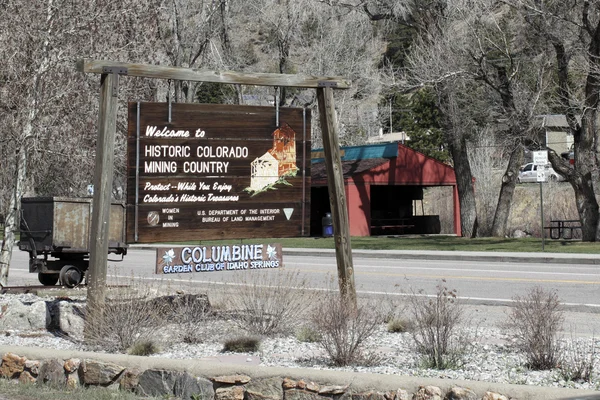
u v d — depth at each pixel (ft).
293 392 21.31
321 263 79.97
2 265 42.19
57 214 44.83
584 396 18.57
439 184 142.92
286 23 137.90
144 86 58.80
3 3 38.96
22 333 32.14
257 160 34.71
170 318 32.58
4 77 38.88
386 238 121.90
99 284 29.73
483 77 100.58
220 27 125.80
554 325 26.18
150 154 32.50
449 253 86.74
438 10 107.65
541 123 101.76
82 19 40.29
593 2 87.76
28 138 40.09
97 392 23.27
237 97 141.59
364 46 160.25
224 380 22.17
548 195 143.43
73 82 41.16
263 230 34.86
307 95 152.25
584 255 79.00
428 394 19.79
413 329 29.89
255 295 32.76
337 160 34.78
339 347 25.48
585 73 94.07
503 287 52.95
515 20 101.65
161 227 32.76
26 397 23.21
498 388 19.34
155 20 48.73
